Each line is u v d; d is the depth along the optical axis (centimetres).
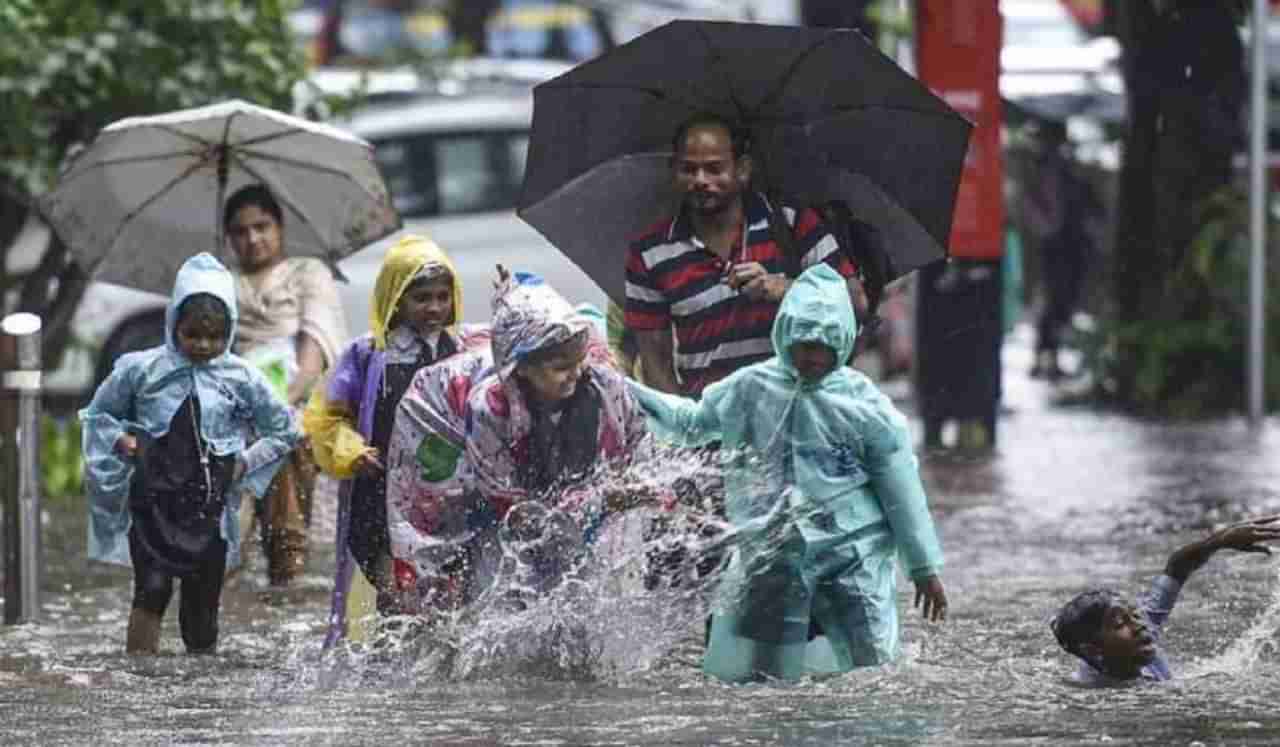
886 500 2339
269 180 3328
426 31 8544
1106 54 7088
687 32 2561
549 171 2656
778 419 2330
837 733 2041
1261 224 5281
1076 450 4716
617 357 2605
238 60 4225
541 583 2372
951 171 2634
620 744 2006
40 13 4103
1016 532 3516
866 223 2605
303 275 3262
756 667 2327
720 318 2520
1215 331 5628
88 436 2631
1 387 2930
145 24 4194
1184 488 4028
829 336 2305
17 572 2908
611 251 2691
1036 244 7344
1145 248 5694
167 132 3272
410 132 5272
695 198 2516
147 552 2619
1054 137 6831
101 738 2097
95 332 5125
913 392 4828
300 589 3119
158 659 2578
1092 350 5909
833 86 2598
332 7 8438
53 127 4216
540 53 8256
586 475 2352
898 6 5709
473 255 5178
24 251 5066
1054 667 2373
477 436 2356
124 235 3344
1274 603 2739
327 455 2506
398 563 2394
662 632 2367
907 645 2509
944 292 4725
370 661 2409
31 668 2517
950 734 2030
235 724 2148
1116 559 3222
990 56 4572
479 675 2378
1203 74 5569
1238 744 1980
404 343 2527
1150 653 2261
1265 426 5225
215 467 2634
